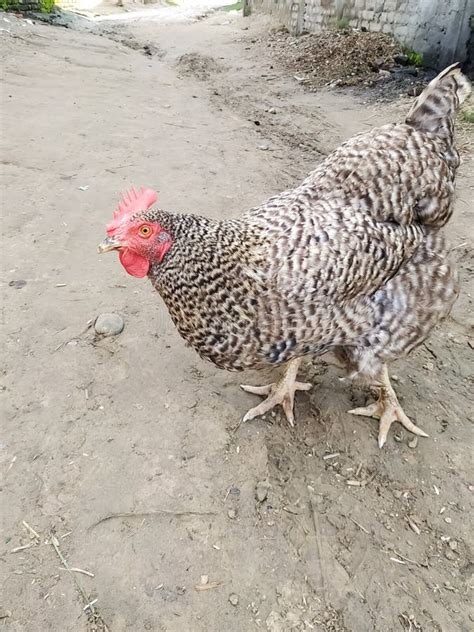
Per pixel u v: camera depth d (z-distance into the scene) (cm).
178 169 105
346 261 43
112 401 56
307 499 48
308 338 45
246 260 43
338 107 149
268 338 44
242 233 44
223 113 144
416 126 53
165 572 42
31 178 95
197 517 46
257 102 155
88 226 83
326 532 46
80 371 59
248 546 44
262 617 40
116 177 99
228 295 43
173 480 48
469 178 103
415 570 43
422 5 168
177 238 43
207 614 40
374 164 48
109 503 46
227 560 43
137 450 51
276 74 186
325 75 178
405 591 42
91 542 44
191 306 44
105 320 65
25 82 146
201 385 58
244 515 46
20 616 39
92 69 169
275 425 55
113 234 43
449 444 54
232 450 51
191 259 43
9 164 100
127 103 142
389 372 62
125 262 44
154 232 43
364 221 46
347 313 45
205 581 42
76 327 64
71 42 199
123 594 40
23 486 47
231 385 59
